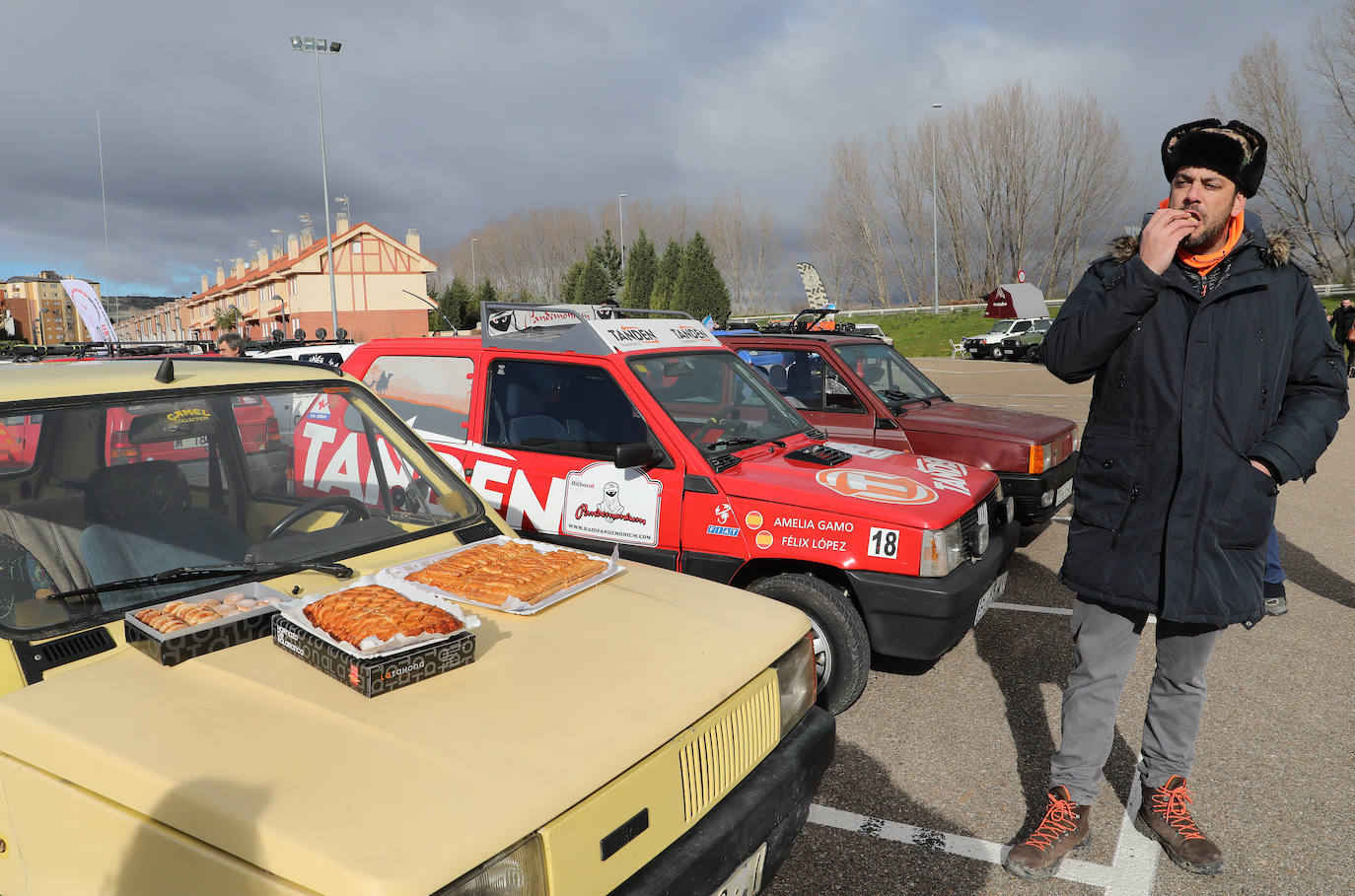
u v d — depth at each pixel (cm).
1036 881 284
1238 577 254
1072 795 288
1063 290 6147
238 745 168
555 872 161
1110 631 276
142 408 248
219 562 242
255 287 5538
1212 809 323
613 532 420
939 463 452
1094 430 272
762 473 401
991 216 6275
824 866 294
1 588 205
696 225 8400
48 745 174
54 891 176
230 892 149
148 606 211
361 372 520
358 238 4900
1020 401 1788
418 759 166
